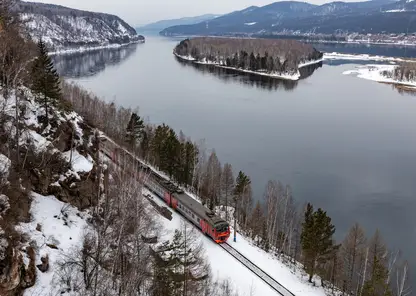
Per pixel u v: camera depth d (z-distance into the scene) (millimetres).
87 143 77625
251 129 167250
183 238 57875
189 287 47219
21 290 39594
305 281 67438
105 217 54219
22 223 47938
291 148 145500
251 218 90000
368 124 180375
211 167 102625
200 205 78938
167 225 72500
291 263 75438
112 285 44875
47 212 54781
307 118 188250
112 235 50125
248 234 84938
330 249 68688
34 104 69000
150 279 46500
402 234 92812
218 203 98312
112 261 47812
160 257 49031
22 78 66188
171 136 99125
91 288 43281
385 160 136375
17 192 49906
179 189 86250
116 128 120500
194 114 186000
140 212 56156
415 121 186375
